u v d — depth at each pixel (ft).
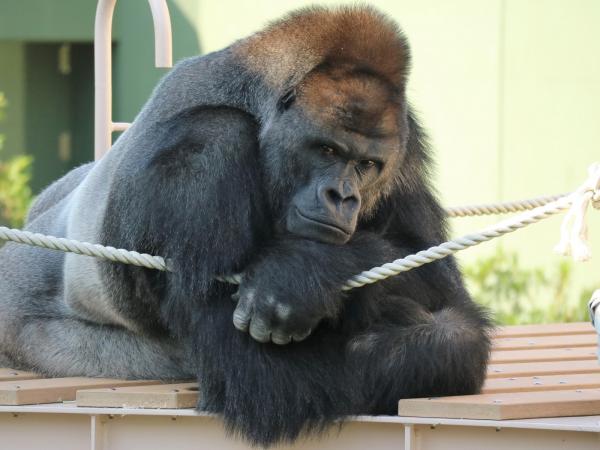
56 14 80.33
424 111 74.43
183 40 74.54
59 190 44.96
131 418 32.27
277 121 31.65
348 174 30.94
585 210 29.12
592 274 73.36
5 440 33.35
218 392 31.22
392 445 30.53
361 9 32.42
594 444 28.86
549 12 73.41
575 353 42.70
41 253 40.78
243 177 31.22
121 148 35.94
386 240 33.76
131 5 76.74
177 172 31.24
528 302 72.95
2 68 85.66
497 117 73.82
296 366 30.63
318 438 31.12
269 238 31.19
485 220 74.23
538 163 73.92
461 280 37.17
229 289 31.42
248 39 33.50
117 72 77.41
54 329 38.63
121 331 37.04
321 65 31.40
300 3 72.79
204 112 32.24
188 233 30.71
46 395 33.68
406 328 31.63
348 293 31.27
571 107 73.72
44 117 87.71
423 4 74.18
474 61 73.97
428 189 36.60
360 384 30.78
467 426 29.78
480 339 32.19
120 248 33.47
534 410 29.86
